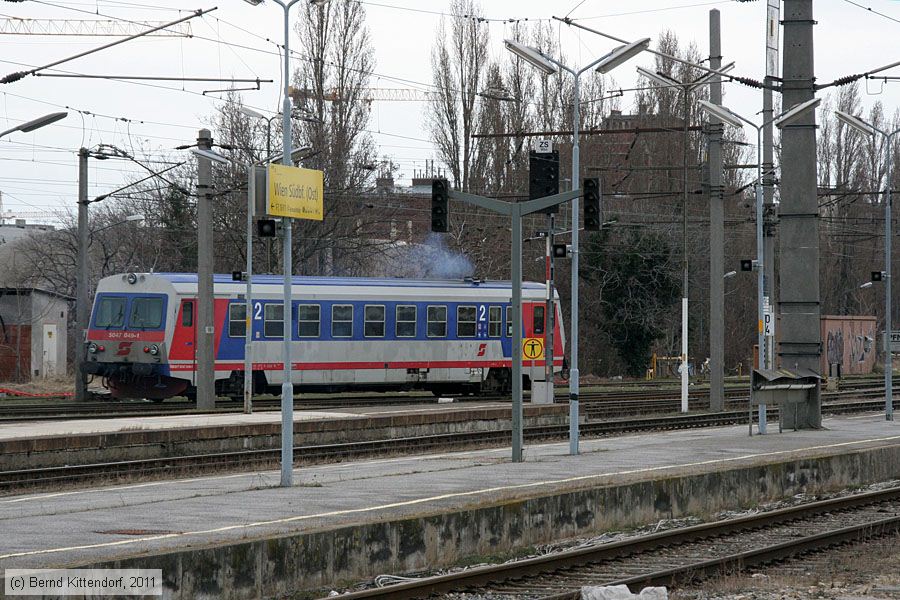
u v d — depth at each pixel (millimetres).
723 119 45938
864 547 23516
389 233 97000
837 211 119375
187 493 28438
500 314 66312
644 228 97500
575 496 24953
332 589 19500
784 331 46000
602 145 98562
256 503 25391
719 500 29188
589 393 71125
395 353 63062
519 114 92938
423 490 27516
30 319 86000
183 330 58312
